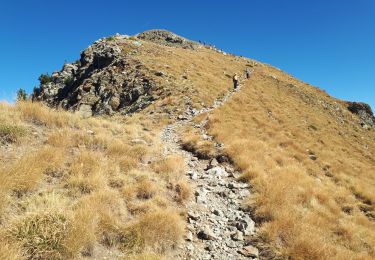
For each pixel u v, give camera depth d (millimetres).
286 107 43562
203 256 8906
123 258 7824
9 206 8328
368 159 34906
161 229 8969
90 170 11445
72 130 15117
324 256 8859
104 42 67312
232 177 14656
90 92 44656
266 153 18391
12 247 6617
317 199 13805
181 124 25156
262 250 9336
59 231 7473
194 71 47531
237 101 35062
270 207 11117
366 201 17219
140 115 27922
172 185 12344
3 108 14477
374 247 11062
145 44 63312
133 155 14289
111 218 8820
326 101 64625
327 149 28703
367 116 70875
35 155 11016
